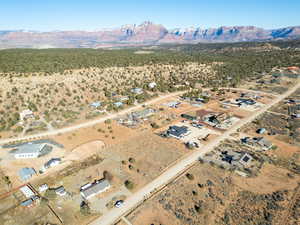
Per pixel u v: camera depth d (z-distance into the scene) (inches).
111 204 1808.6
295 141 2807.6
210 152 2568.9
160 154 2549.2
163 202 1813.5
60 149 2694.4
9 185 2064.5
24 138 2950.3
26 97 3875.5
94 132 3137.3
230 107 4121.6
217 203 1793.8
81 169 2305.6
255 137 2915.8
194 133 3078.2
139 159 2455.7
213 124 3356.3
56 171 2276.1
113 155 2561.5
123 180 2110.0
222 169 2239.2
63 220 1664.6
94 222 1640.0
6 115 3432.6
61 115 3614.7
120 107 4025.6
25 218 1692.9
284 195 1861.5
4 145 2785.4
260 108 4042.8
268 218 1616.6
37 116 3506.4
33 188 2025.1
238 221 1614.2
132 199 1859.0
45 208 1788.9
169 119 3550.7
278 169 2234.3
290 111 3831.2
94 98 4333.2
